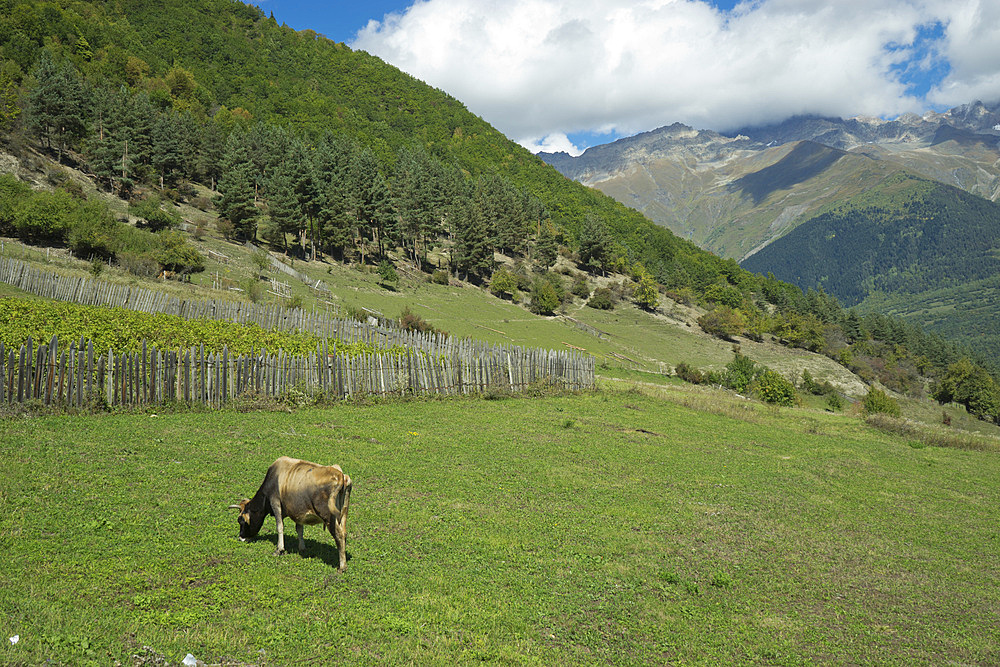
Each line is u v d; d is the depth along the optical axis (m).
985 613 13.19
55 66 111.31
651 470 22.75
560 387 41.56
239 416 22.80
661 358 107.31
